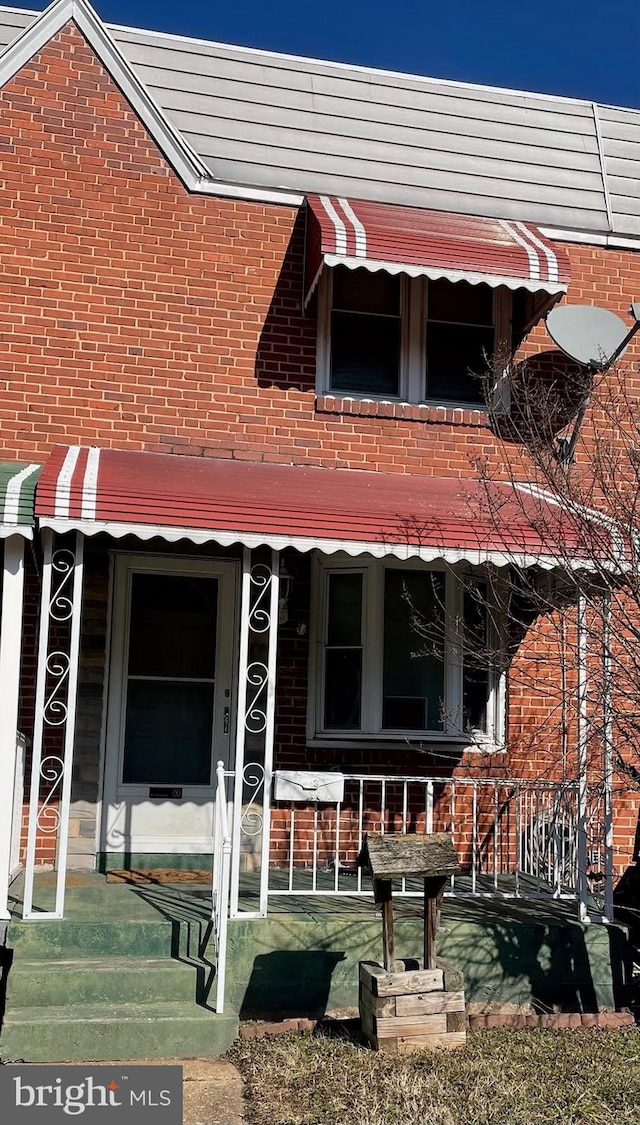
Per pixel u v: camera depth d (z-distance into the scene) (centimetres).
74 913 761
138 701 963
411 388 1038
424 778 831
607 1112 601
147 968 714
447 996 699
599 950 804
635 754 830
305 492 841
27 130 977
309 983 755
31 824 741
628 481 900
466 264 949
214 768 968
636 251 1122
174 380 984
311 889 866
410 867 689
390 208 1038
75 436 955
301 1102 605
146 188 998
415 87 1127
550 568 801
